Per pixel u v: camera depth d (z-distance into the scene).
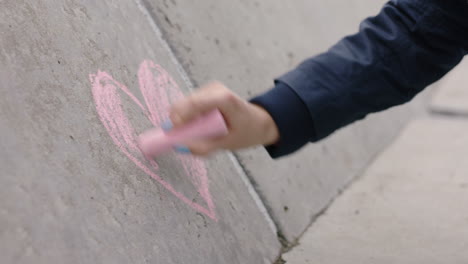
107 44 0.70
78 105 0.62
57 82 0.61
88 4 0.70
